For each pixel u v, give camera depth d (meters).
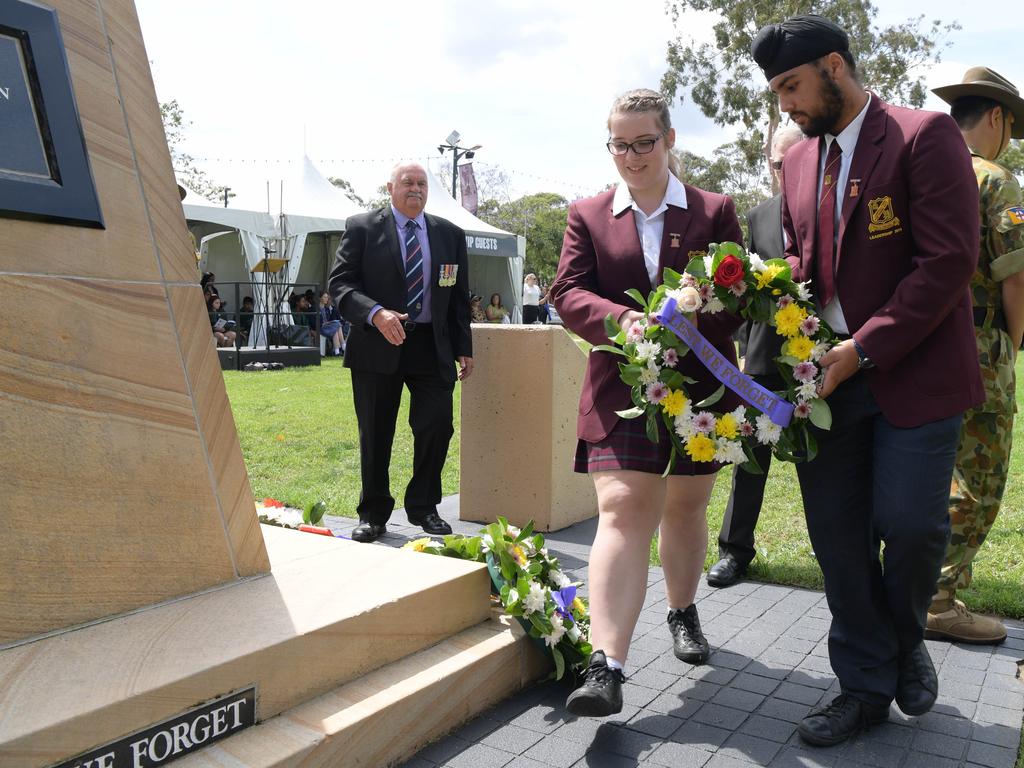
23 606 2.25
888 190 2.63
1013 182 3.42
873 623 2.82
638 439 2.93
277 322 19.22
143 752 2.07
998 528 5.35
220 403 2.82
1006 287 3.41
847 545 2.82
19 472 2.25
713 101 32.59
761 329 3.65
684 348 2.76
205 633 2.42
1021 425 10.12
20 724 1.87
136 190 2.65
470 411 5.66
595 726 2.83
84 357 2.42
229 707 2.27
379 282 4.98
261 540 2.97
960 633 3.57
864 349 2.58
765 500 6.23
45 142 2.40
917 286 2.52
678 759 2.62
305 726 2.35
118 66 2.66
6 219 2.29
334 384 14.07
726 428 2.73
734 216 3.14
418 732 2.63
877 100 2.76
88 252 2.47
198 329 2.77
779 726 2.85
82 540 2.39
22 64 2.38
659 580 4.41
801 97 2.69
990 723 2.87
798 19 2.67
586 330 3.03
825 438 2.84
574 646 3.11
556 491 5.48
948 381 2.63
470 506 5.69
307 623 2.54
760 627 3.77
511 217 57.94
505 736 2.75
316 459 7.79
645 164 2.97
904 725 2.86
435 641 2.98
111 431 2.48
